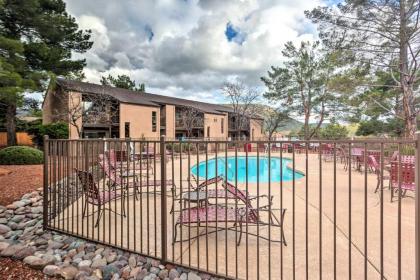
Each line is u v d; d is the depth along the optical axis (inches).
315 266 102.6
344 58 498.0
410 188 177.2
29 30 545.0
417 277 77.6
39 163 373.4
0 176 273.7
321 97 787.4
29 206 199.3
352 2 454.6
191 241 128.4
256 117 1173.1
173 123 1005.8
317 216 158.4
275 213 166.6
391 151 265.6
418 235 77.2
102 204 152.9
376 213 163.0
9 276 109.6
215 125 1149.7
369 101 603.5
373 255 109.7
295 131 968.3
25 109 799.7
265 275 98.0
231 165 465.1
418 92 516.7
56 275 108.4
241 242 125.8
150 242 129.2
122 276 105.5
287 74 844.6
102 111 740.7
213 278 98.5
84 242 133.0
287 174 387.9
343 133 1021.2
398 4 436.8
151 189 242.8
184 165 405.4
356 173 324.2
